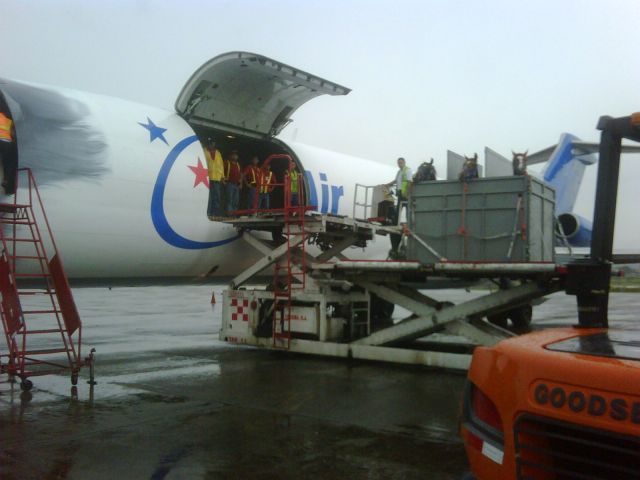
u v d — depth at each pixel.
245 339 11.28
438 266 9.05
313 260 11.25
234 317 11.45
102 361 10.63
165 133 10.64
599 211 3.43
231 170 12.02
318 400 7.59
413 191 9.93
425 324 9.81
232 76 11.16
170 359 10.84
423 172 10.22
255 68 10.88
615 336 3.09
